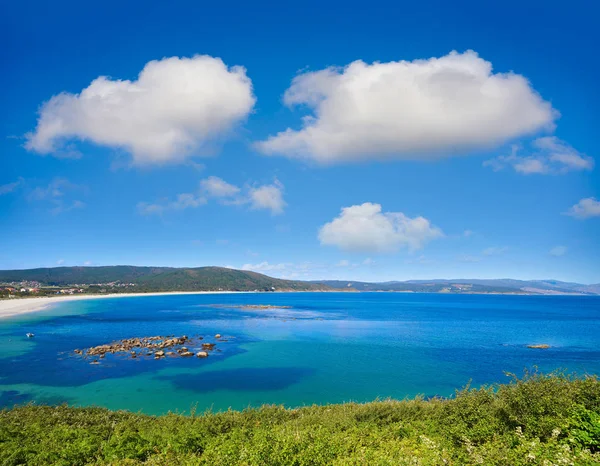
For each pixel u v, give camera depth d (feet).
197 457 36.86
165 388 106.52
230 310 434.71
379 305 629.51
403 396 102.68
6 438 42.27
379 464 32.55
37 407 59.88
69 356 147.02
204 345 172.76
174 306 495.41
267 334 225.76
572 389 40.83
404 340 208.95
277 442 36.45
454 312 468.75
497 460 28.68
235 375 122.62
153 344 174.19
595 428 31.63
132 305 504.02
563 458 25.93
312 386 110.93
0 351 157.17
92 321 287.89
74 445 39.81
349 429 47.65
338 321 319.68
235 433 44.60
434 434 43.01
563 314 447.01
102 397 97.35
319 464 33.71
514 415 38.96
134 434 44.65
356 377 122.42
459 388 111.55
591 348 189.47
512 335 239.30
